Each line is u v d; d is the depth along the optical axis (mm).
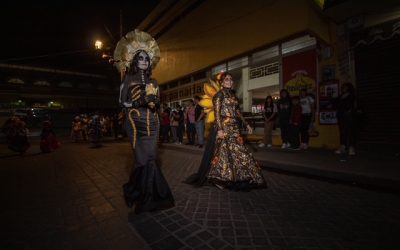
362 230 2613
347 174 4449
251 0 8688
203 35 11461
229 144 3973
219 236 2535
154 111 3324
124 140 17578
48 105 34844
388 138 6332
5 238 2637
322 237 2477
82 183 4918
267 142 8320
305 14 6844
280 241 2414
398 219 2869
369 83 6676
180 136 11039
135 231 2713
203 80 12766
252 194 3855
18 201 3865
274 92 11406
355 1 5988
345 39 7121
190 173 5500
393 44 6227
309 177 4840
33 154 10414
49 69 32969
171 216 3068
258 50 8883
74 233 2719
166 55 15312
